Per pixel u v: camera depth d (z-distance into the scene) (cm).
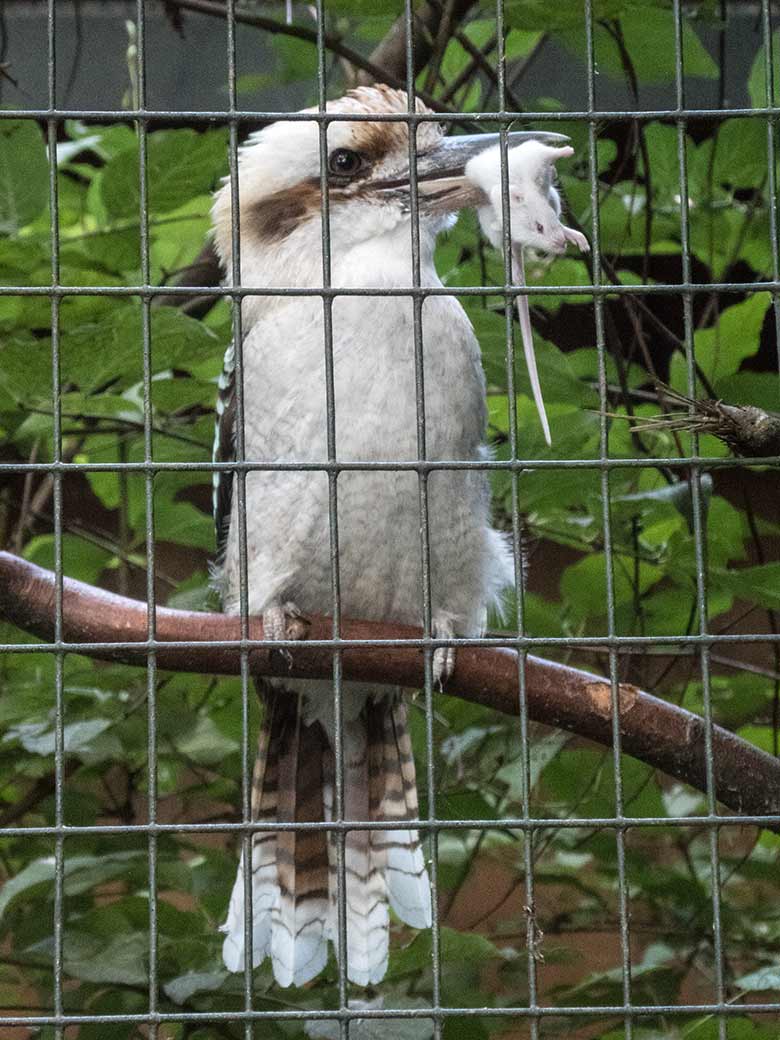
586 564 351
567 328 425
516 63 415
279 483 306
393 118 204
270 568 309
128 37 420
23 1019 193
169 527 381
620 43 318
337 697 206
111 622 239
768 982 260
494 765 348
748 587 305
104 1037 287
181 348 292
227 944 287
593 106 205
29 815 369
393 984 312
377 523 305
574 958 344
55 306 201
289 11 340
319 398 302
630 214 332
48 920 314
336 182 325
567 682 245
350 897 322
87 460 382
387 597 314
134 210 330
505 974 330
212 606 369
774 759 241
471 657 249
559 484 312
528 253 342
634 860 358
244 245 333
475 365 314
